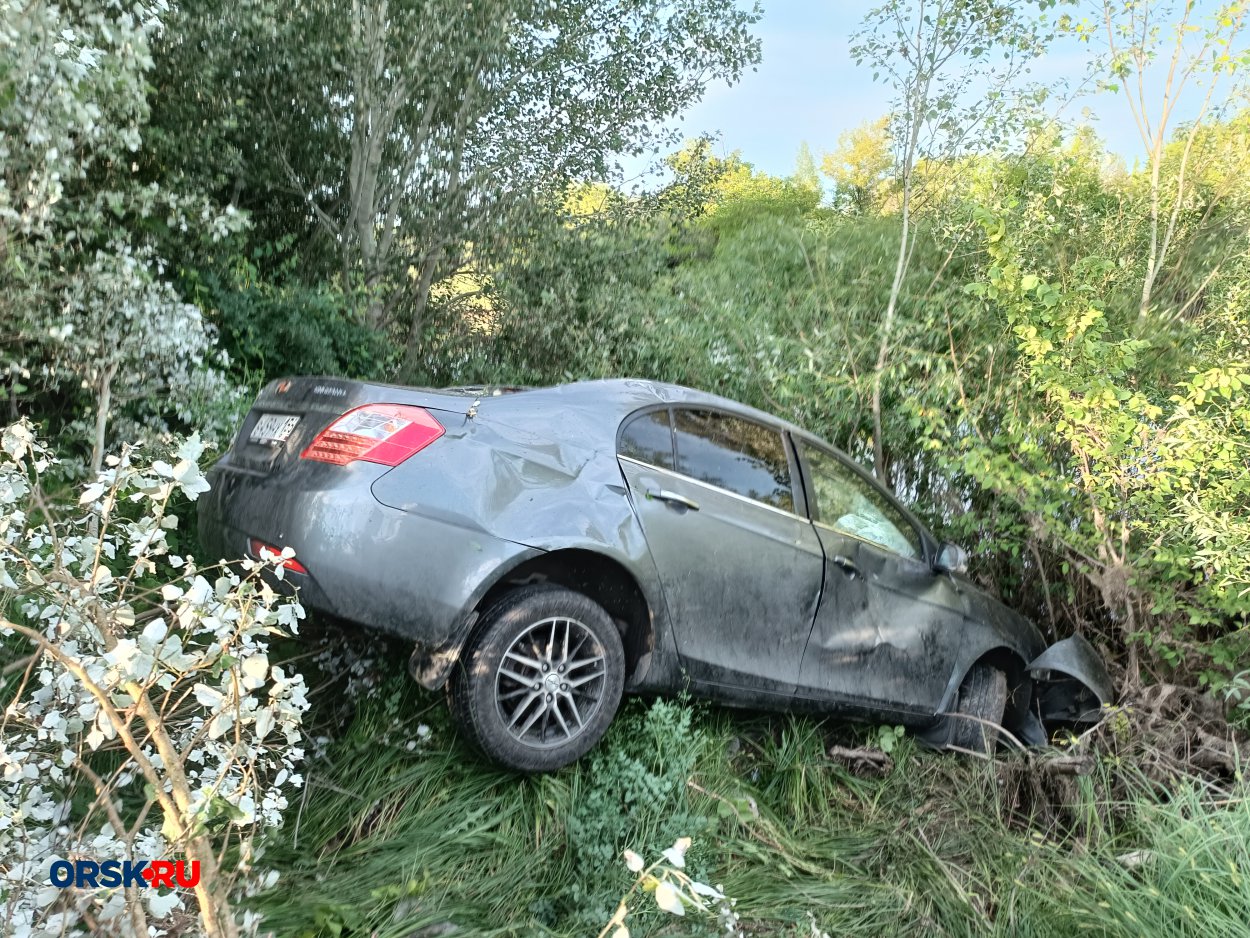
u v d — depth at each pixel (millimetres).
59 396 5629
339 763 3223
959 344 6891
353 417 3121
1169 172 9430
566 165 11836
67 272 5074
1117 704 4680
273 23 9125
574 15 11445
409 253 11469
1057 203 8133
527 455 3314
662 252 10367
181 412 5480
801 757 3939
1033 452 5043
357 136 10930
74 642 2365
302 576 2941
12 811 2045
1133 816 3643
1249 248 8281
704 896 2863
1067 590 5812
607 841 2996
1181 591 4922
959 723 4555
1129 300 8016
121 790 2811
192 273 7340
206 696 1923
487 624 3072
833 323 7387
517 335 10328
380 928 2553
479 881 2857
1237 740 4340
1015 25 7273
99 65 4785
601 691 3287
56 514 3334
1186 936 2771
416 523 2986
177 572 3945
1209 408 5230
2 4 3863
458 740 3271
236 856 2666
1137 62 7512
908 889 3223
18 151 4453
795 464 4188
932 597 4547
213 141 10102
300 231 12266
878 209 9477
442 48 10664
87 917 1966
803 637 3939
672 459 3709
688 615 3551
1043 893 3166
